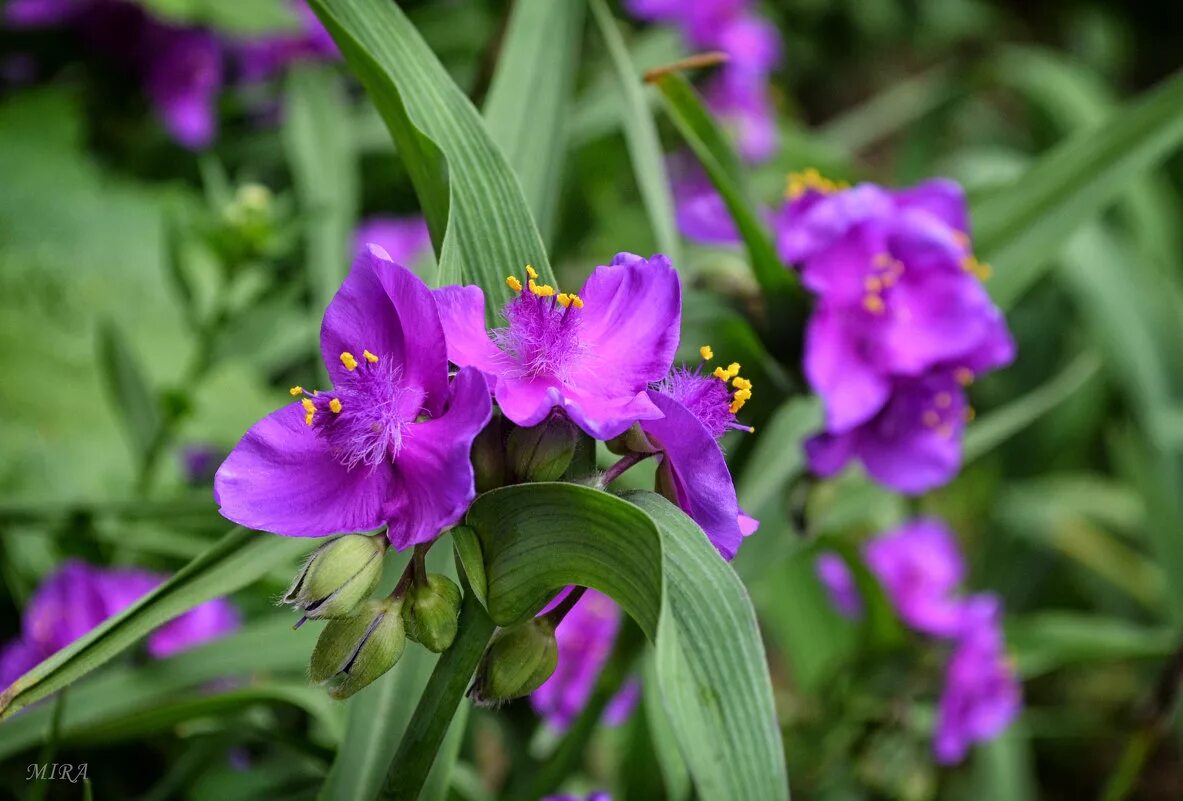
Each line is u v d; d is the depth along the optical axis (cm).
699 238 46
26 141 65
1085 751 82
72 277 62
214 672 42
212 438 54
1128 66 144
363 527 33
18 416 58
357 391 33
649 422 33
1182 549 68
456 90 36
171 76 66
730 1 75
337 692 32
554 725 46
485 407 31
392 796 34
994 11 141
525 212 35
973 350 44
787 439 47
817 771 53
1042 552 85
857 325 43
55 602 45
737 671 31
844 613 58
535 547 32
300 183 60
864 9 128
